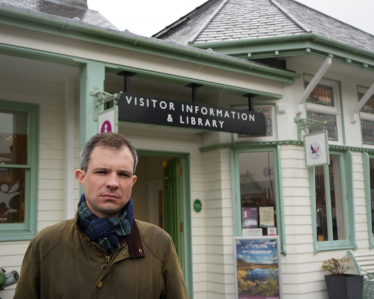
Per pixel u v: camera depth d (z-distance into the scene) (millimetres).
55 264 1733
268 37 6559
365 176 8070
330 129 7809
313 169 7180
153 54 5531
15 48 4535
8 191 5719
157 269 1833
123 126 6832
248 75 6637
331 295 6727
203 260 7203
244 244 6660
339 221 7641
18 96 5824
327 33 7520
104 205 1731
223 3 8703
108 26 6621
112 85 6672
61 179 5961
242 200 7047
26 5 6262
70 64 5047
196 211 7297
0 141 5730
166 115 5648
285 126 7062
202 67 6105
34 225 5730
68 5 7297
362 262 7512
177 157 7500
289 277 6711
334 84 8023
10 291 5398
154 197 9312
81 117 5035
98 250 1729
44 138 5922
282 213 6840
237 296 6523
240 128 6418
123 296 1692
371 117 8523
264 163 7086
